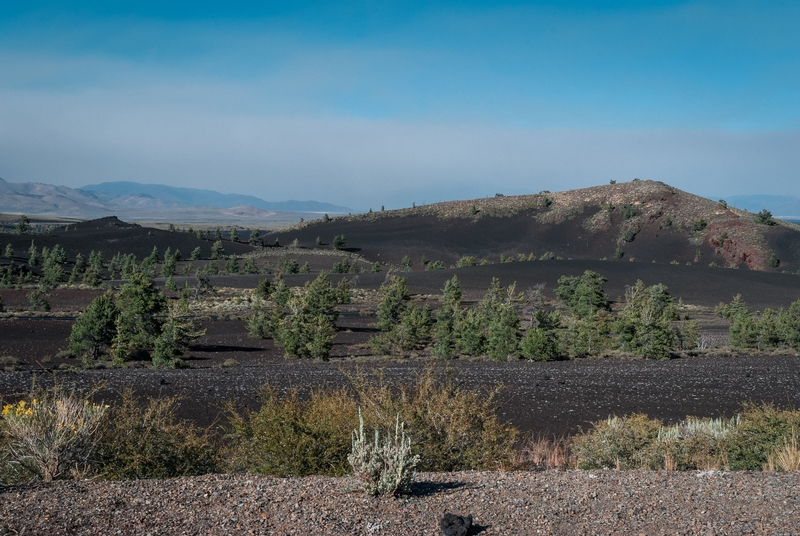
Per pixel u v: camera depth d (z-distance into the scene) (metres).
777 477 6.93
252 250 153.12
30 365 33.03
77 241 143.38
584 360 35.00
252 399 20.66
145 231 158.38
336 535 5.16
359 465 6.33
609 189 188.00
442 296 78.25
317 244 168.25
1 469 7.88
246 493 6.26
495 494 6.27
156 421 9.03
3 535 5.09
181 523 5.41
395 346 40.56
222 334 47.62
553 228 171.38
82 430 8.06
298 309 50.78
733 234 145.50
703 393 23.33
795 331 41.69
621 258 147.12
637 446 10.93
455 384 11.20
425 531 5.25
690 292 88.12
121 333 33.91
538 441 15.88
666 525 5.34
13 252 120.44
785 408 20.56
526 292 83.12
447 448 9.20
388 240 173.12
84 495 6.16
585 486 6.57
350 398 10.03
